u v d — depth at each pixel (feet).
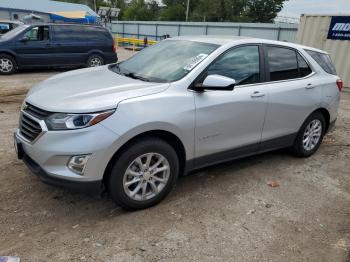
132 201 11.32
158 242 10.19
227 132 13.12
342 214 12.44
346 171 16.26
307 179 15.05
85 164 10.07
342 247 10.61
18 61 39.01
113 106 10.33
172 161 11.81
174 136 11.74
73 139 9.98
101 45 43.88
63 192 12.60
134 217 11.35
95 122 10.05
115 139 10.21
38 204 11.80
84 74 13.94
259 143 14.64
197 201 12.56
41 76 39.11
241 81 13.53
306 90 15.84
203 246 10.16
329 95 17.08
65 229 10.58
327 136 21.54
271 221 11.65
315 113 16.85
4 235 10.16
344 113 27.68
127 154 10.73
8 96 27.78
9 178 13.38
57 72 42.47
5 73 38.75
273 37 85.40
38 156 10.40
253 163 16.35
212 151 12.92
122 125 10.32
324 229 11.45
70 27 41.83
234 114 13.05
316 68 16.79
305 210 12.52
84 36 42.73
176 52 13.97
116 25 138.41
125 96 10.78
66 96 11.00
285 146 16.14
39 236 10.19
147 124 10.71
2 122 20.40
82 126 10.02
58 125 10.08
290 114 15.38
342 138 21.30
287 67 15.44
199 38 14.69
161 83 11.92
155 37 121.70
